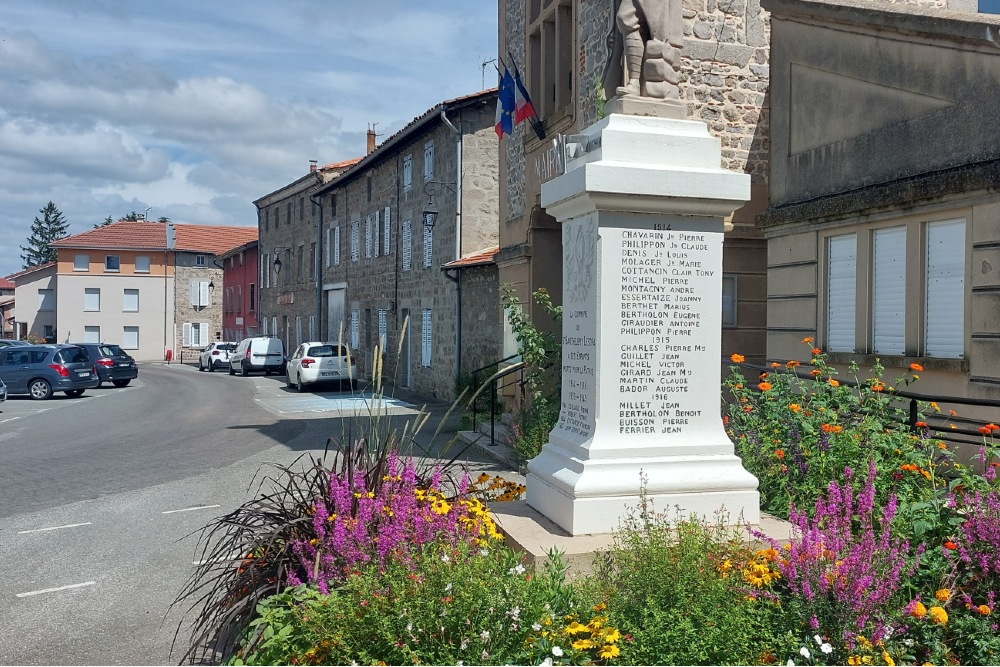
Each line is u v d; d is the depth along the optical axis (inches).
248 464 460.8
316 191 1430.9
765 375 280.4
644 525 161.6
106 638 199.6
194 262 2375.7
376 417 198.7
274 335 1812.3
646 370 189.0
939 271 325.7
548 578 146.6
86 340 2265.0
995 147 294.8
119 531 310.3
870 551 137.7
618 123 194.7
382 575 139.1
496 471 390.0
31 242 3646.7
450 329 869.2
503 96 587.2
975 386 302.8
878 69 354.3
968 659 135.4
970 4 494.9
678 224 191.0
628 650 127.3
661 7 202.5
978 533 155.0
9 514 343.3
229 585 169.9
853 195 362.3
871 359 355.3
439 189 908.6
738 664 125.3
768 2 414.9
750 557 149.2
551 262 574.9
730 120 502.0
